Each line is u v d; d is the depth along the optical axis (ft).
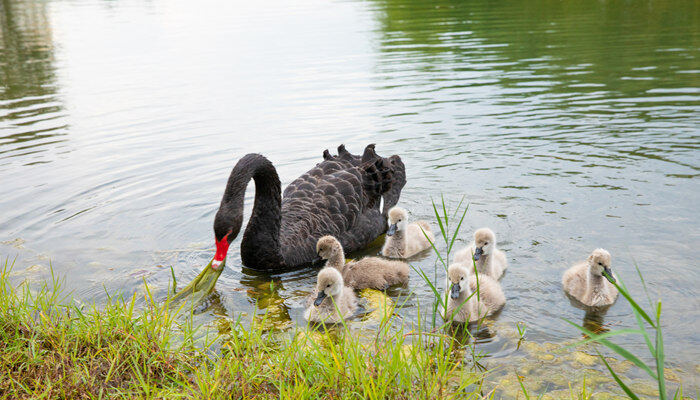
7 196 27.22
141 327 15.84
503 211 25.27
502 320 17.87
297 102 40.96
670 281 19.26
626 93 39.99
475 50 54.75
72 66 53.06
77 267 21.25
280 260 22.06
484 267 20.35
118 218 25.52
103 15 83.92
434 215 25.86
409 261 22.95
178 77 47.83
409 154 32.07
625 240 22.03
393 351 14.21
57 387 13.84
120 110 40.09
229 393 13.70
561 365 15.37
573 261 21.12
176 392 13.84
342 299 18.61
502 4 79.92
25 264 21.36
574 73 45.55
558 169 29.04
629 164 28.96
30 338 15.47
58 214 25.70
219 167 30.94
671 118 34.94
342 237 23.98
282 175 29.99
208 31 68.13
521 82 44.01
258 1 94.43
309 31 66.33
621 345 16.15
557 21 66.23
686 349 15.78
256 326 17.65
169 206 26.76
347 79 46.29
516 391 14.32
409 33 63.67
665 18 63.57
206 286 18.85
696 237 21.85
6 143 34.12
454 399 13.67
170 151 33.06
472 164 30.50
